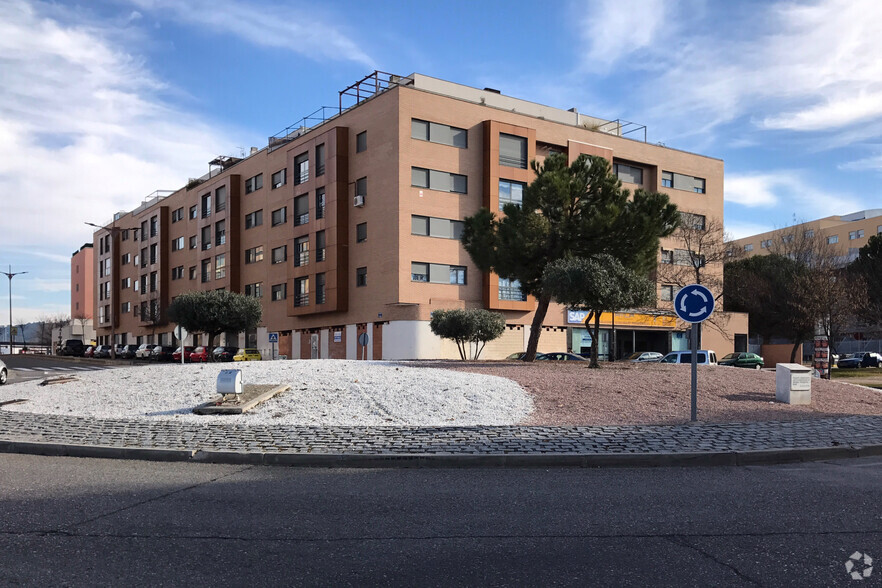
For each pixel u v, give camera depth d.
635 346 48.06
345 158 40.97
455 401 12.15
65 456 8.90
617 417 11.32
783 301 52.56
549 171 22.42
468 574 4.30
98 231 82.00
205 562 4.53
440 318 27.27
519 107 46.56
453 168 39.19
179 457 8.60
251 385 13.45
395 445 8.96
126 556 4.65
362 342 30.67
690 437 9.62
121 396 13.34
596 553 4.74
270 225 48.47
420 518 5.73
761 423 11.02
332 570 4.38
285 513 5.89
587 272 17.98
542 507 6.15
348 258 40.75
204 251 56.75
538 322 23.70
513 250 22.53
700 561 4.56
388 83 42.66
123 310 74.94
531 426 10.41
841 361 50.53
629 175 48.28
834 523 5.56
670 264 45.34
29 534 5.17
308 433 9.82
